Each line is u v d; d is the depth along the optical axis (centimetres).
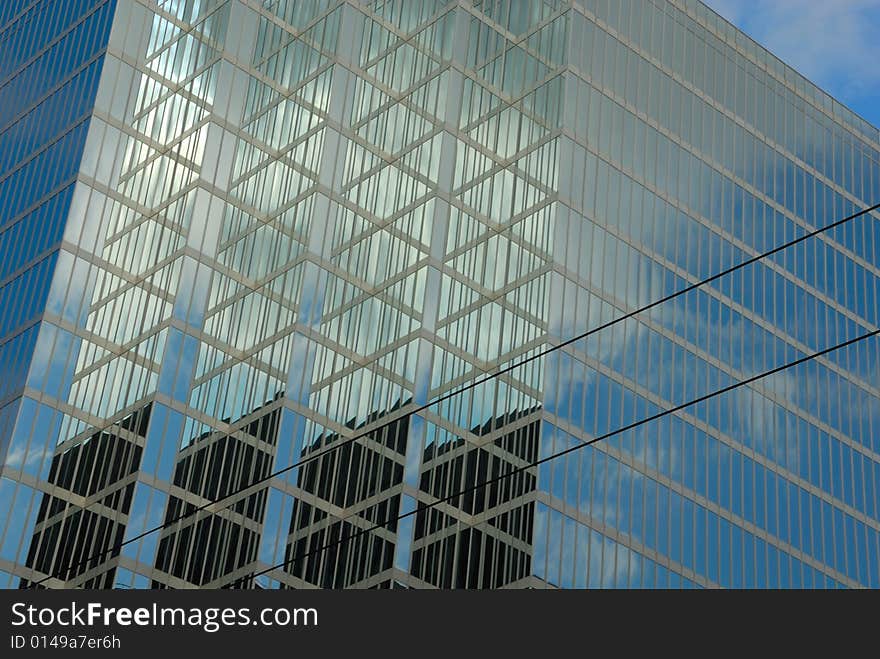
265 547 9331
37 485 9194
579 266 9788
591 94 10525
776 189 11538
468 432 9338
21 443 9244
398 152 10950
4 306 10038
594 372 9431
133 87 10688
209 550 9344
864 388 10894
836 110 12500
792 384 10506
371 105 11262
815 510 9869
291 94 11275
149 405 9700
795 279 11175
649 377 9731
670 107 11056
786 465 9956
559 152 10094
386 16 11650
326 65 11250
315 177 10712
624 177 10425
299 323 10094
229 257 10500
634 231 10281
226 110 11025
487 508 8844
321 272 10394
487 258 10112
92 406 9619
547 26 10844
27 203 10469
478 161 10606
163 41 11012
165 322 10056
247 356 10144
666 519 9056
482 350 9700
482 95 10906
